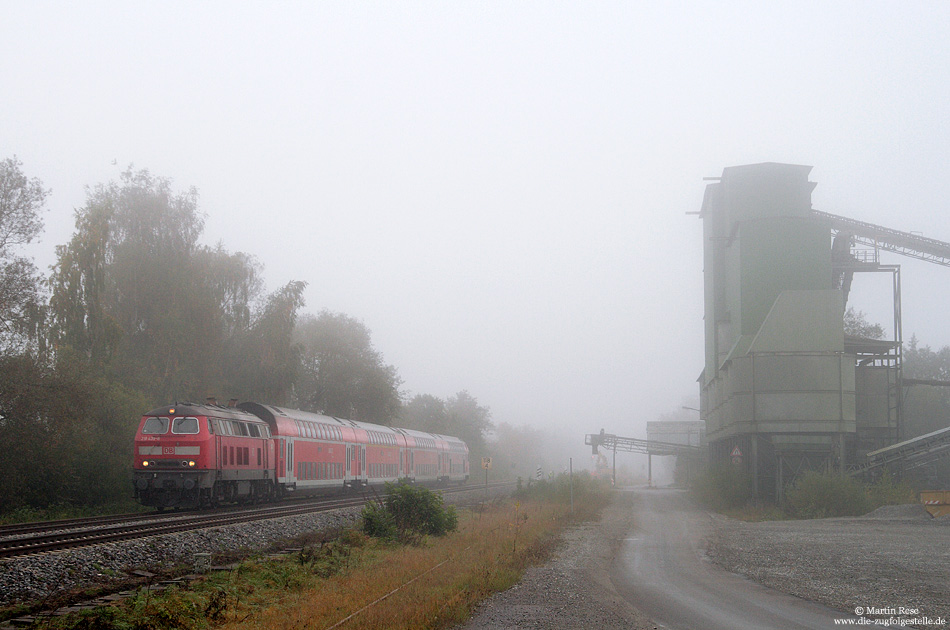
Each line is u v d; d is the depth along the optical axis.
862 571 20.67
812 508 42.88
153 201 49.53
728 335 61.03
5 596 14.19
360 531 26.78
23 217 36.09
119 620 12.59
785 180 57.06
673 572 20.38
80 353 39.78
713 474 53.56
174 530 22.38
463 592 15.32
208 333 48.03
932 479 56.59
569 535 29.88
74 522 26.22
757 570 20.83
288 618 13.09
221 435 31.47
